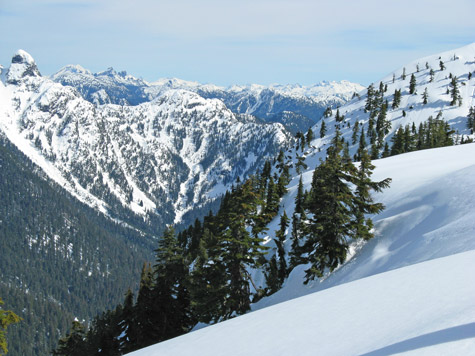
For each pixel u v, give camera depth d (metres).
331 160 29.55
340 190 29.08
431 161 46.59
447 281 10.38
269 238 58.88
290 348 8.77
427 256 20.48
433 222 25.59
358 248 29.53
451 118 187.62
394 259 23.94
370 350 7.23
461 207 24.69
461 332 6.57
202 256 30.38
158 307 39.06
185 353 10.70
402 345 6.85
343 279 26.66
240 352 9.42
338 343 8.27
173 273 39.00
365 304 10.46
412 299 9.70
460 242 19.39
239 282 29.30
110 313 50.44
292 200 74.69
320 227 28.03
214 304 29.20
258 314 13.17
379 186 30.25
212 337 11.67
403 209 30.84
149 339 39.28
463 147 56.78
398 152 117.25
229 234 28.64
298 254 31.86
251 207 28.73
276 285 36.00
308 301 12.81
